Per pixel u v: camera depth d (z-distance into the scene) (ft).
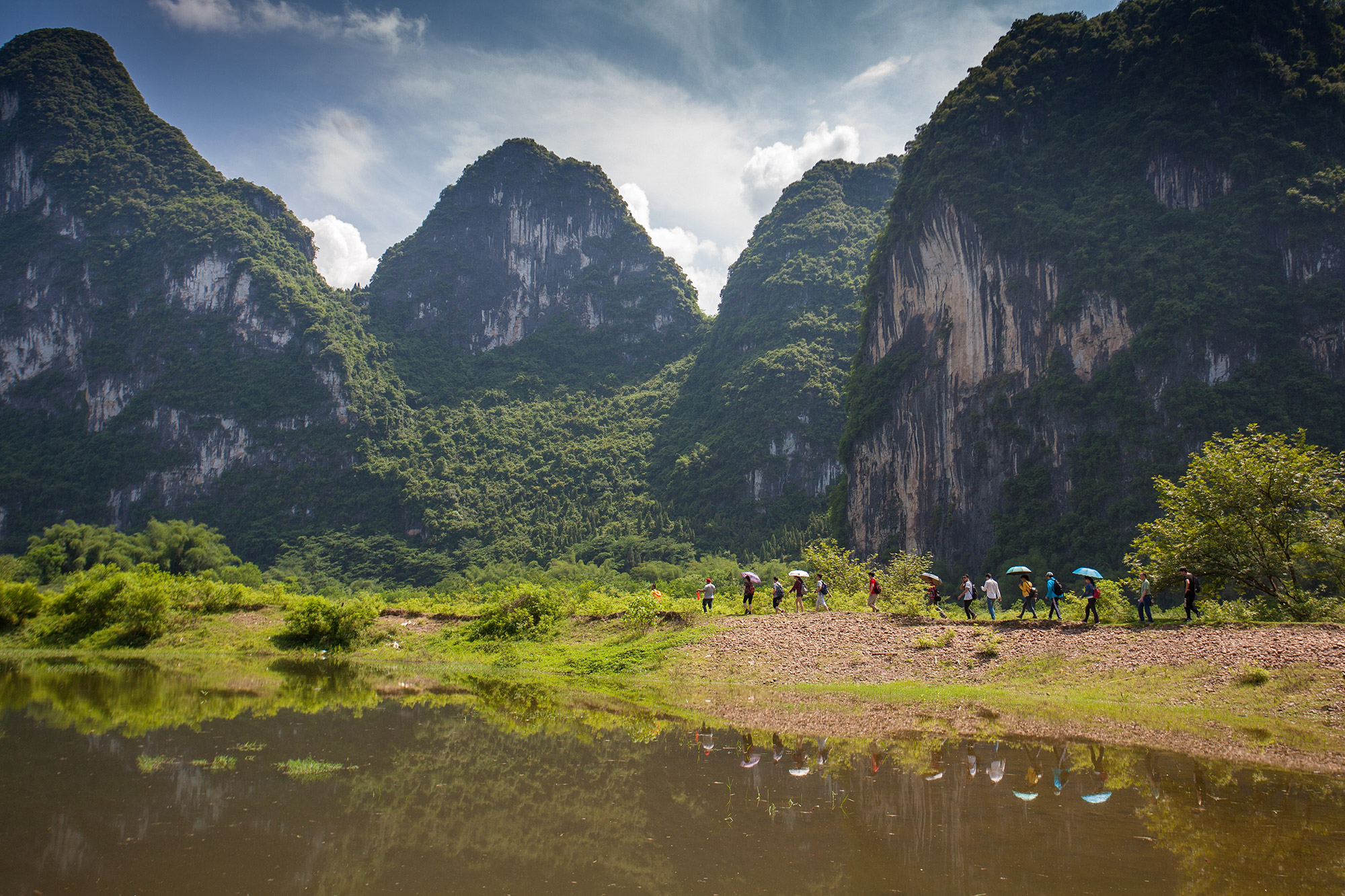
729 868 24.32
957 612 87.86
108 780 34.50
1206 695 46.91
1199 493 67.05
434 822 29.22
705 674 64.75
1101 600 70.28
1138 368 189.67
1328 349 173.47
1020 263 223.51
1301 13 221.66
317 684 66.23
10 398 432.25
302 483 409.08
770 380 390.63
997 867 24.04
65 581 216.95
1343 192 187.11
